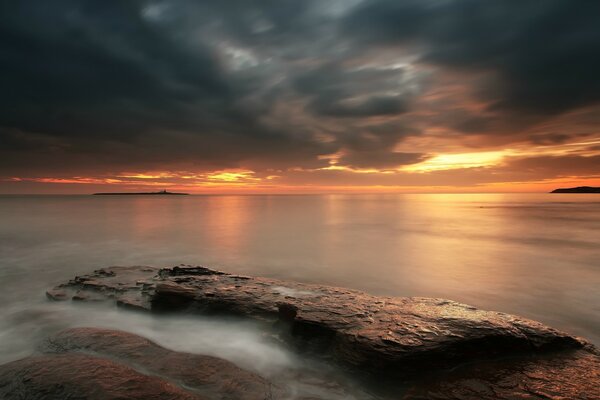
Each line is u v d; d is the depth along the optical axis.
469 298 17.48
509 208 127.88
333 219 72.31
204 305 12.11
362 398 7.68
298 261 26.98
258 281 14.46
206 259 27.48
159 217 71.50
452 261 27.09
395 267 24.92
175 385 6.43
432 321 9.31
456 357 7.93
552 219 70.56
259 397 6.79
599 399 6.66
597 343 12.19
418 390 7.23
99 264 25.16
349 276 22.23
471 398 6.84
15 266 24.28
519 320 9.56
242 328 11.16
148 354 8.03
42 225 51.94
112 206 128.88
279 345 10.04
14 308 14.17
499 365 7.96
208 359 7.93
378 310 10.30
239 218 72.31
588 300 16.97
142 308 12.74
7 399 5.76
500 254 30.14
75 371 6.30
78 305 13.96
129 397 5.59
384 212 101.88
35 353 8.69
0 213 81.56
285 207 136.38
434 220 69.62
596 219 70.94
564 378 7.43
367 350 8.16
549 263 26.28
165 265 25.16
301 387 8.07
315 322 9.58
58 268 23.67
